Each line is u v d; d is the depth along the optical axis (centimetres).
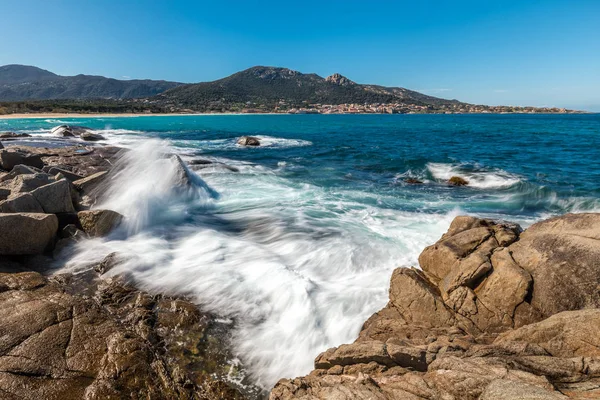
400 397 354
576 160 2234
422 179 1759
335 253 830
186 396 442
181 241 903
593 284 517
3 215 715
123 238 896
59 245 798
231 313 609
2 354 448
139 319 565
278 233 977
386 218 1108
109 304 607
